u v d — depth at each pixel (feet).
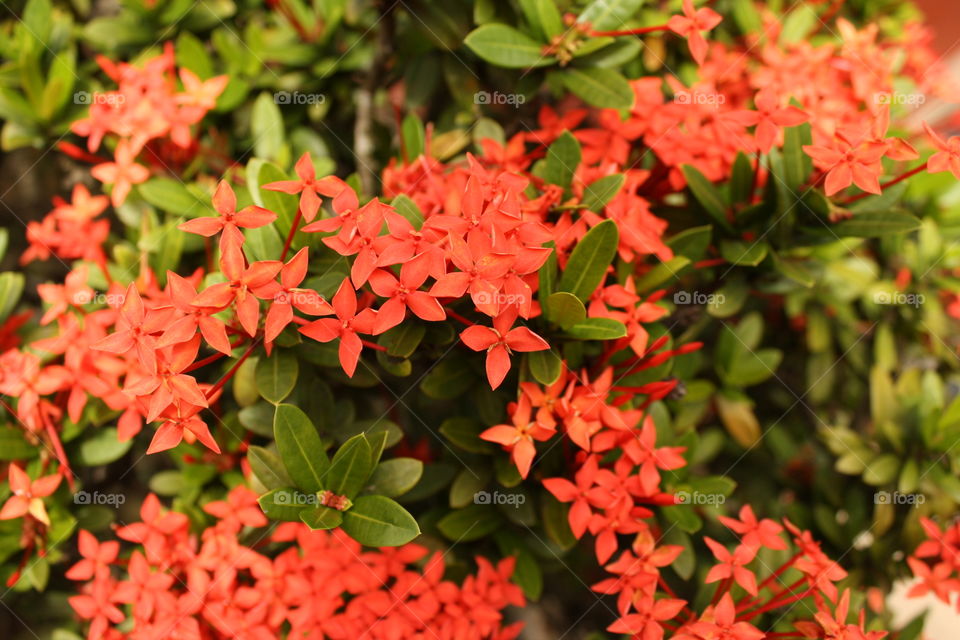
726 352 1.87
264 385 1.56
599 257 1.56
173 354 1.46
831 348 1.94
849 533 1.82
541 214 1.63
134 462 1.81
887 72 1.82
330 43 1.86
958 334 1.92
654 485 1.59
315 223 1.47
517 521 1.68
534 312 1.56
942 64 2.02
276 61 1.86
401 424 1.73
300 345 1.58
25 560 1.69
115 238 1.86
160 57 1.73
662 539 1.70
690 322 1.77
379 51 1.83
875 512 1.80
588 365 1.65
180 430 1.47
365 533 1.51
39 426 1.67
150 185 1.74
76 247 1.79
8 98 1.81
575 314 1.55
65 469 1.69
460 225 1.48
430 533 1.72
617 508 1.59
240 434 1.71
